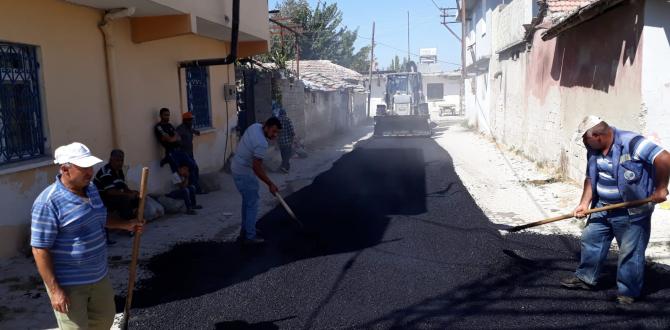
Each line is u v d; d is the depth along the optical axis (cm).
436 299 529
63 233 357
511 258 639
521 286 555
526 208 926
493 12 2109
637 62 822
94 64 841
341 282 577
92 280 372
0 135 670
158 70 1030
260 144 695
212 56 1282
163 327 486
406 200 977
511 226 793
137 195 716
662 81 799
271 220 848
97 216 373
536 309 501
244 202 722
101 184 705
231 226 839
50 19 745
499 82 1994
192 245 729
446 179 1203
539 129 1389
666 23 790
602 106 964
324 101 2472
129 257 684
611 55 926
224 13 1066
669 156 477
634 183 497
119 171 726
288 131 1362
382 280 579
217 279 600
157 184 1021
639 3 810
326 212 891
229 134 1373
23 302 543
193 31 930
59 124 763
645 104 805
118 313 518
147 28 930
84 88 817
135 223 407
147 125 990
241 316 504
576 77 1099
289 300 536
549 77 1298
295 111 1906
